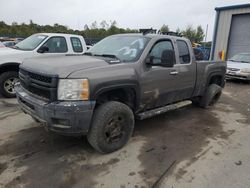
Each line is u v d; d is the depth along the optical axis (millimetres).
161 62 4141
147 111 4562
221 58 18359
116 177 3232
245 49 17578
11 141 4113
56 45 7652
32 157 3631
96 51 4730
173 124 5348
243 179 3318
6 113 5480
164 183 3150
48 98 3359
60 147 3971
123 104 3822
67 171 3316
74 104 3207
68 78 3225
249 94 9328
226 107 7066
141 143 4273
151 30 5180
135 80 3943
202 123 5520
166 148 4129
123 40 4691
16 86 4242
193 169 3504
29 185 2992
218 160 3801
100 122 3541
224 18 18125
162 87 4566
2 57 6637
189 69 5246
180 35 5605
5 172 3227
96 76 3414
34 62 3791
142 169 3445
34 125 4809
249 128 5344
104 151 3746
